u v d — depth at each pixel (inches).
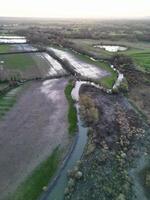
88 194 1138.0
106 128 1695.4
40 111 1893.5
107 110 1975.9
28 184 1175.6
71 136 1579.7
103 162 1355.8
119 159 1382.9
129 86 2559.1
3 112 1849.2
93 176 1248.2
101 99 2190.0
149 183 1221.1
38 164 1306.6
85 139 1565.0
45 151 1416.1
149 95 2353.6
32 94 2225.6
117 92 2354.8
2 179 1204.5
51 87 2431.1
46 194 1128.2
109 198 1123.9
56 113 1871.3
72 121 1761.8
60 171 1268.5
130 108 2059.5
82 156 1391.5
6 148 1434.5
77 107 1998.0
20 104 2001.7
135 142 1578.5
